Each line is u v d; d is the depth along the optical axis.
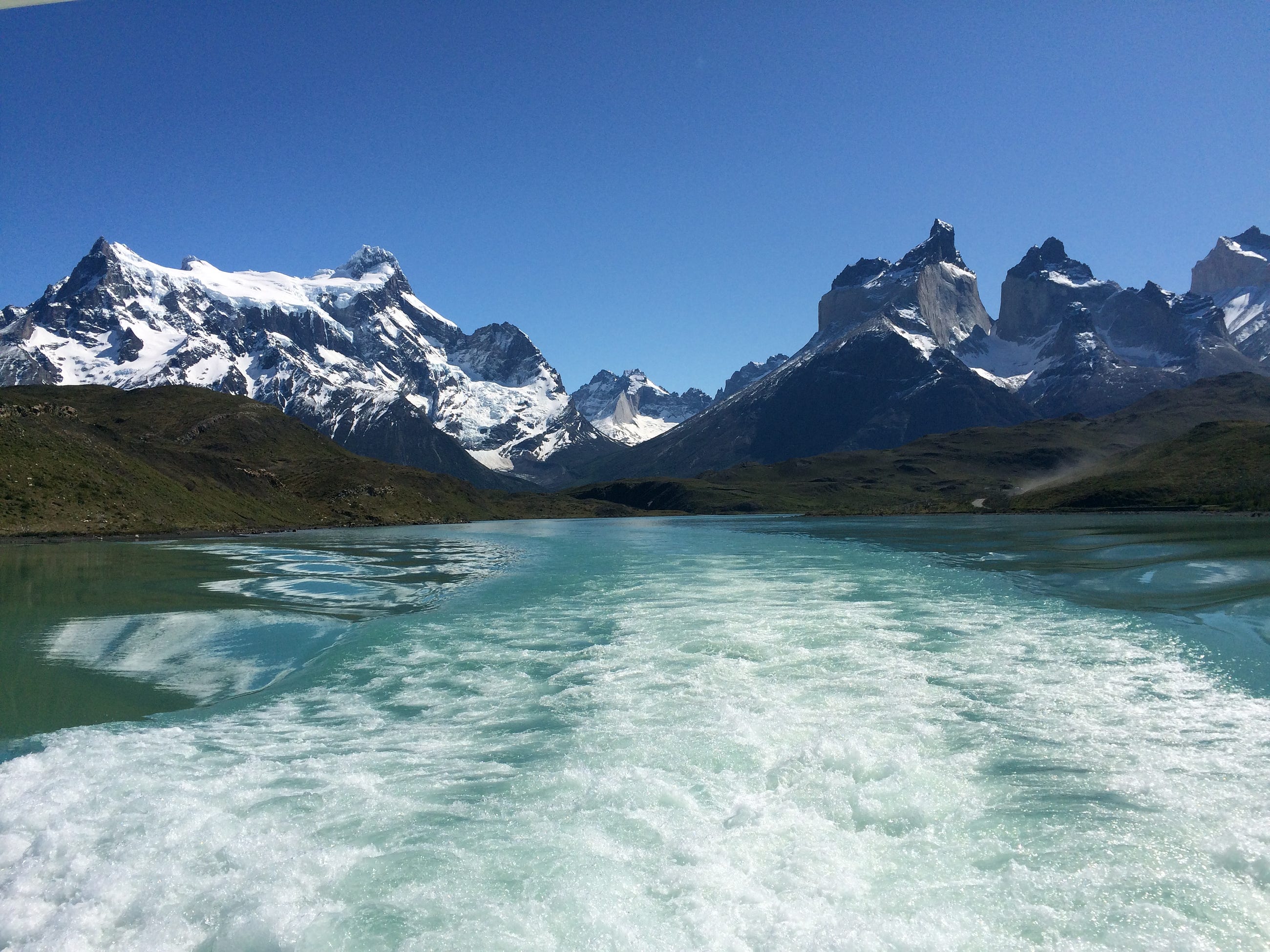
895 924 9.23
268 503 127.38
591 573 48.62
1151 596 33.34
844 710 17.48
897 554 59.16
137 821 12.10
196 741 16.31
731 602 34.03
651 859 10.88
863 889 10.06
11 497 77.50
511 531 133.25
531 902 9.86
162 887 10.30
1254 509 103.06
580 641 26.14
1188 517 99.62
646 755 14.88
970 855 10.86
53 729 17.33
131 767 14.59
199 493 109.19
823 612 30.64
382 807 12.73
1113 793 12.77
